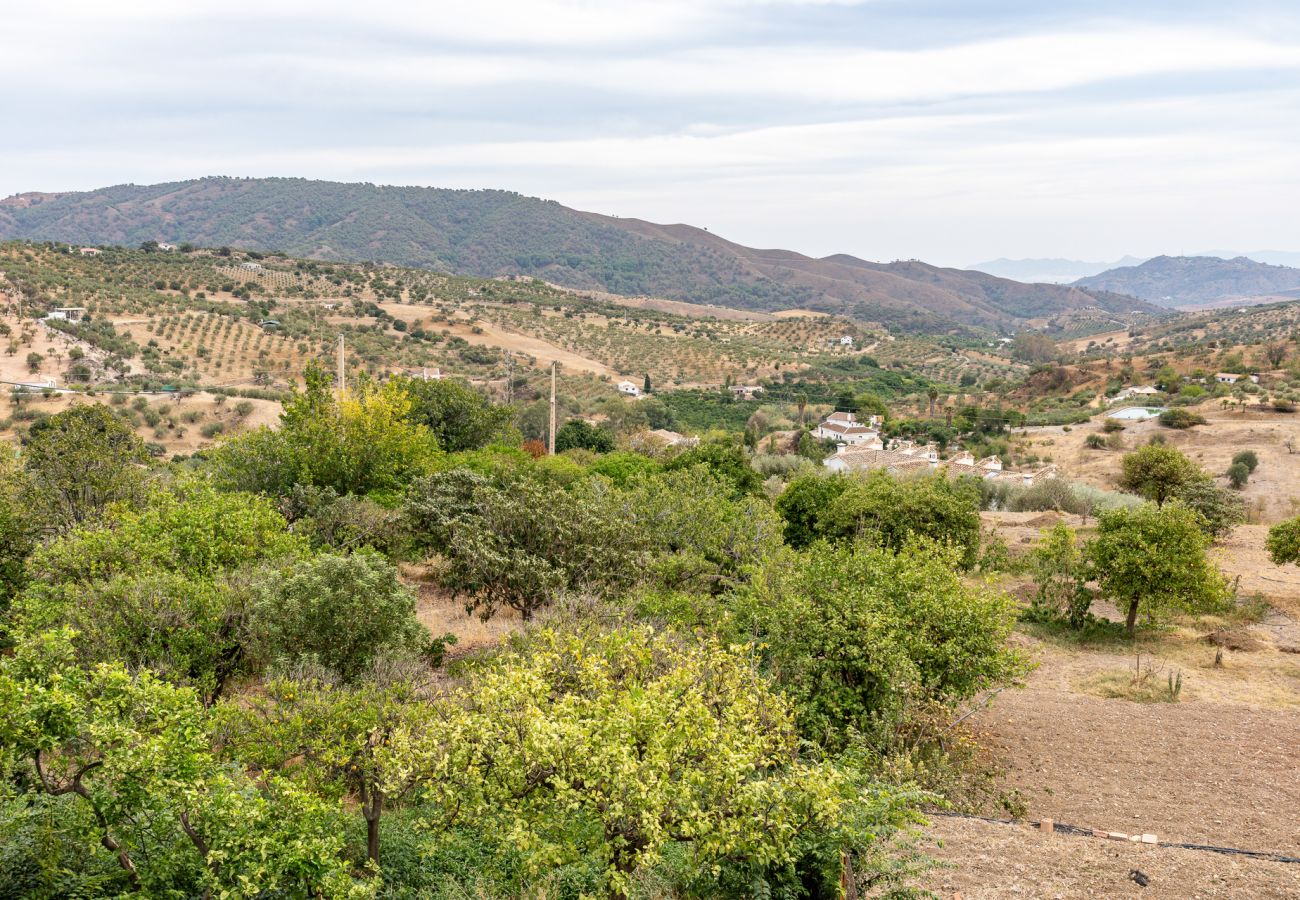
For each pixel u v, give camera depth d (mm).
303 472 22906
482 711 8320
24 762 8000
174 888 7355
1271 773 11875
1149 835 9211
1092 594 20844
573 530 16922
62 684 7227
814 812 7562
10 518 16406
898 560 14266
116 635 11125
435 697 10141
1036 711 14812
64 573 12945
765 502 25234
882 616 12250
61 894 7363
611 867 7219
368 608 12266
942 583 13641
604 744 7051
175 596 11812
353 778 9422
